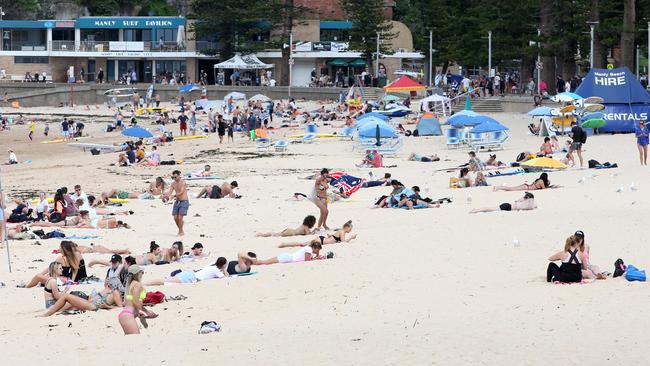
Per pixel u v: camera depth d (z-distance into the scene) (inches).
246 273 1300.4
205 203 2044.8
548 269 1127.6
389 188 2187.5
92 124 4557.1
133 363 869.2
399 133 3503.9
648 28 3937.0
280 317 1040.8
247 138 3774.6
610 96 3216.0
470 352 852.6
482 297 1071.6
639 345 850.1
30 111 5073.8
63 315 1095.0
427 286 1156.5
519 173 2255.2
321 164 2805.1
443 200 1881.2
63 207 1791.3
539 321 946.1
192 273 1269.7
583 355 829.2
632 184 1871.3
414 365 824.3
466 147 3078.2
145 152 3122.5
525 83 4805.6
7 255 1460.4
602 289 1065.5
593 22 3927.2
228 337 950.4
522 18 4522.6
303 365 841.5
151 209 1989.4
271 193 2192.4
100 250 1507.1
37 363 885.8
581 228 1461.6
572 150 2317.9
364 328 962.7
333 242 1503.4
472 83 4618.6
